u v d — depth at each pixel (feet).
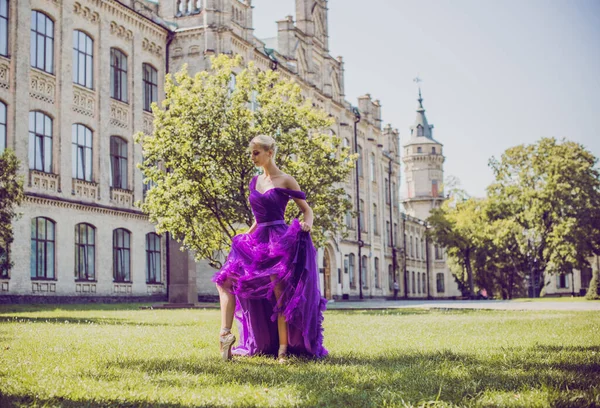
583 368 18.56
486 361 20.48
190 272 95.81
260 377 16.92
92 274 105.40
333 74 188.14
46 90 98.58
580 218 182.39
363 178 204.95
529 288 198.80
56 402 13.73
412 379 16.61
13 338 29.01
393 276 232.12
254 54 140.05
